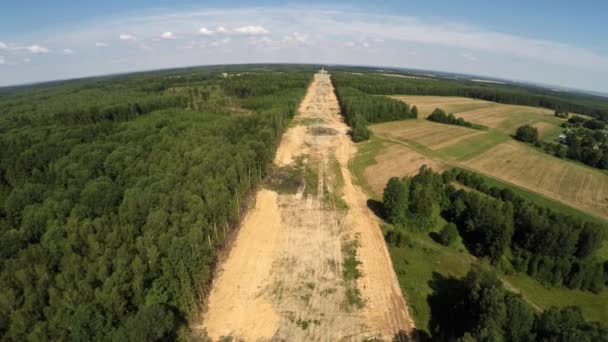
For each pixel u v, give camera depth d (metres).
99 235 39.78
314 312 36.09
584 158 85.19
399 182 53.72
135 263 34.03
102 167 60.94
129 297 32.03
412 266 44.25
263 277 41.22
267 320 34.81
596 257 45.97
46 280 33.00
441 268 44.34
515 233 47.22
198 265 36.59
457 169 73.50
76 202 48.78
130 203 44.84
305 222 54.59
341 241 49.62
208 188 48.53
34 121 86.75
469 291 33.72
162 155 63.38
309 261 44.69
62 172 57.56
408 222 53.72
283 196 63.28
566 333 25.64
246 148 66.12
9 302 30.19
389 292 39.44
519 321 28.11
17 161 60.78
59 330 28.00
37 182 58.22
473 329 29.53
